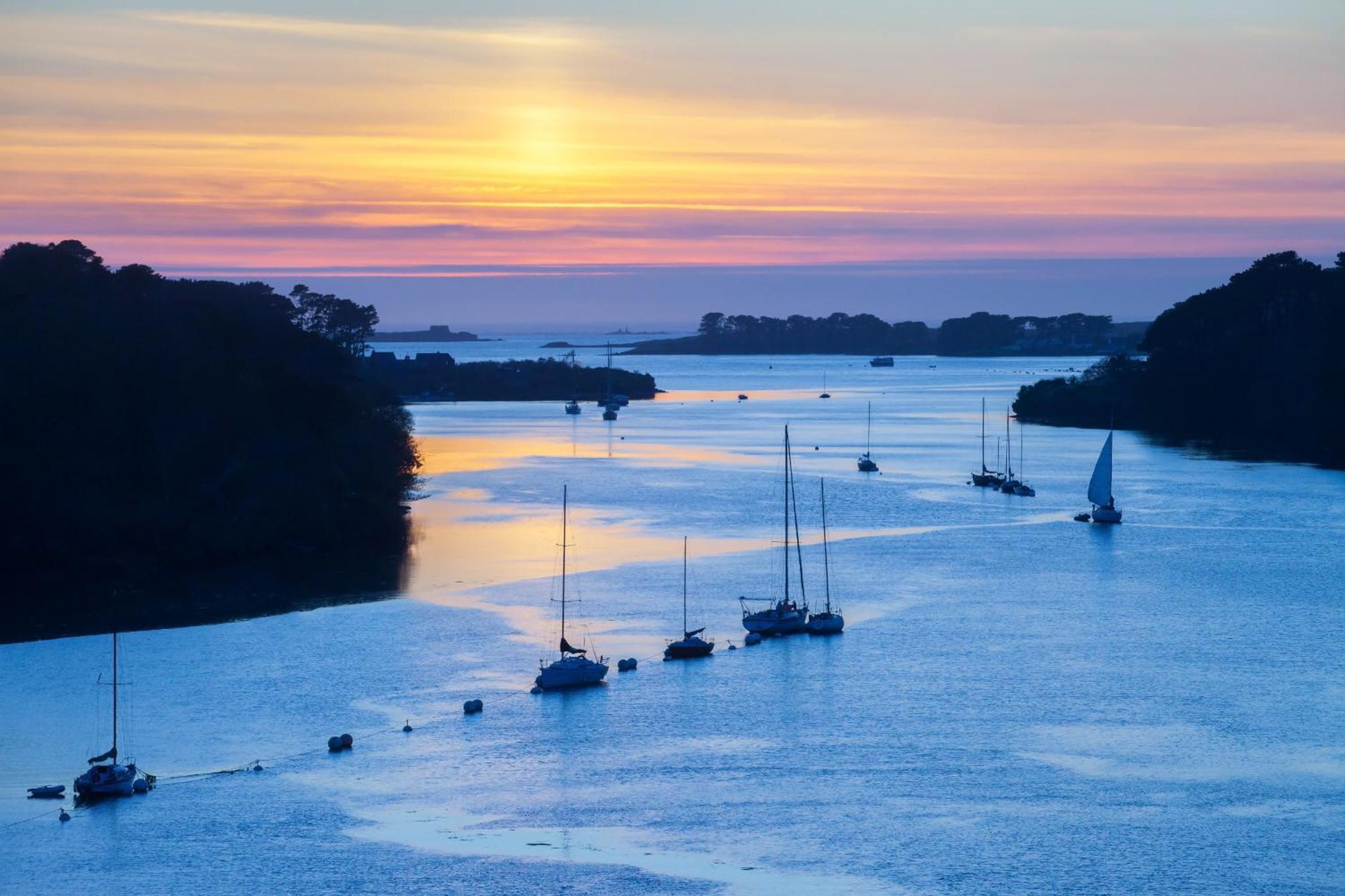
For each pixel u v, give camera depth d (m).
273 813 88.31
